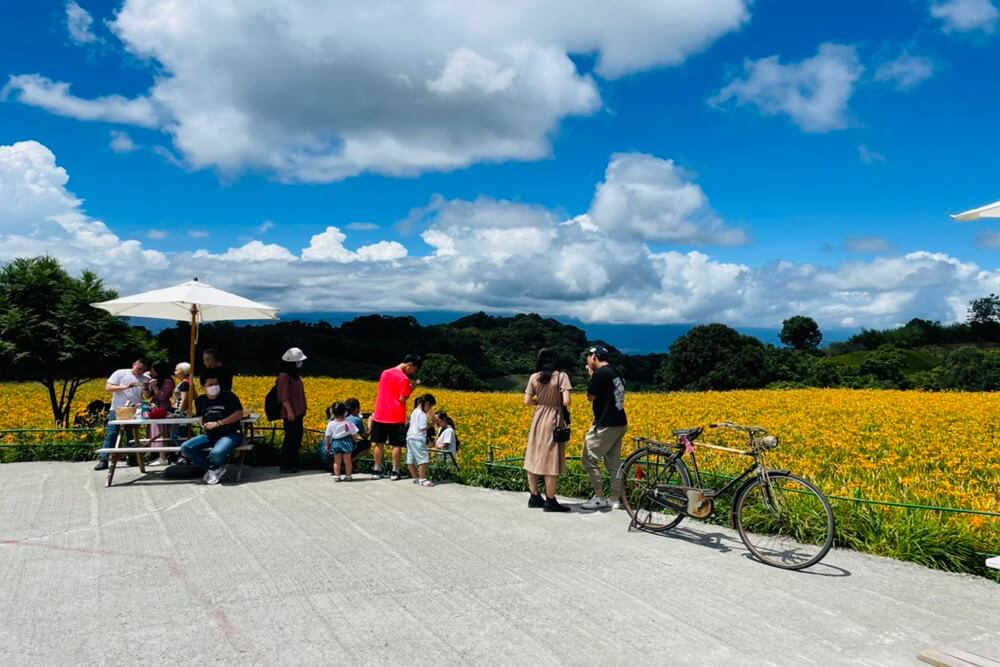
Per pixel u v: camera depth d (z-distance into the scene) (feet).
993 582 17.43
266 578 17.20
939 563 18.51
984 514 20.22
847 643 13.69
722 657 12.99
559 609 15.31
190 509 24.82
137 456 32.40
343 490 28.68
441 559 18.92
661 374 178.81
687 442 21.91
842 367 161.79
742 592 16.52
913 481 28.91
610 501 25.64
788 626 14.49
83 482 29.94
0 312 45.34
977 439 43.50
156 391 35.09
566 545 20.44
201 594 16.03
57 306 46.83
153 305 36.94
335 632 13.94
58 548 19.74
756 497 20.65
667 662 12.76
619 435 24.41
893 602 15.97
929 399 76.43
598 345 25.11
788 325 306.96
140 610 15.02
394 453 31.19
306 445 38.93
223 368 31.07
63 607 15.15
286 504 25.77
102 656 12.75
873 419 57.00
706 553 19.72
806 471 32.50
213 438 29.99
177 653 12.91
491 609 15.26
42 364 46.62
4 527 22.12
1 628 13.98
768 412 63.26
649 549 20.11
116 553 19.26
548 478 24.56
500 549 19.95
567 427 24.75
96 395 74.33
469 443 43.68
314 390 84.89
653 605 15.61
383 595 16.07
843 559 19.19
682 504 20.88
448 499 26.99
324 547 19.99
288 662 12.58
